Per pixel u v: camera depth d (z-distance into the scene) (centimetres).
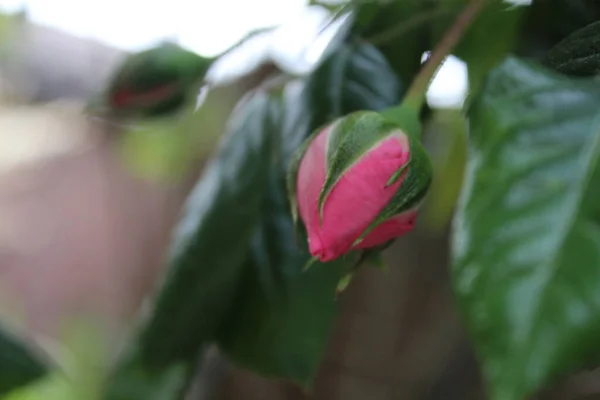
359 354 74
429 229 61
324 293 27
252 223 28
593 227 16
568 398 49
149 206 102
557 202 17
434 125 35
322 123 27
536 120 17
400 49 27
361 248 21
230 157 29
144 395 31
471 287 16
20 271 127
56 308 123
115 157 106
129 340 32
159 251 103
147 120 29
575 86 18
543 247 16
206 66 28
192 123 59
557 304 16
